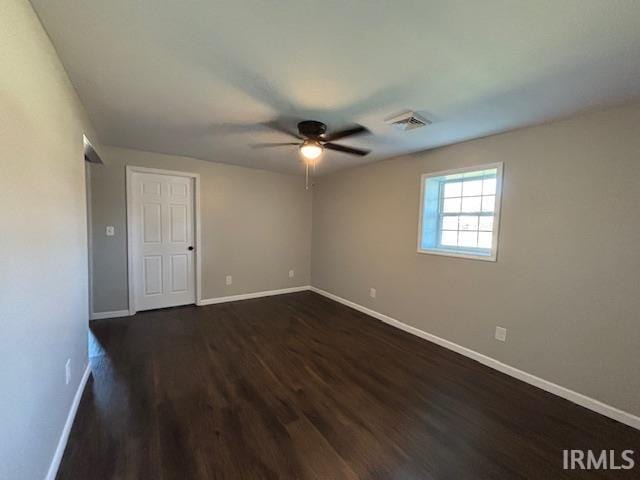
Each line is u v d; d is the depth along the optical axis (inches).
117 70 66.7
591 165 82.5
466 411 80.0
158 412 76.1
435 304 125.7
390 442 67.8
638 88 68.2
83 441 65.4
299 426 72.2
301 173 197.9
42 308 52.4
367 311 162.7
